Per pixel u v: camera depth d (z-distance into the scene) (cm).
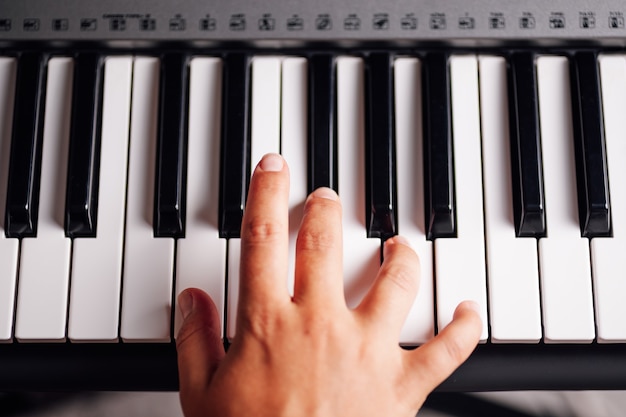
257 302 38
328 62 43
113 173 43
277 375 38
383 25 43
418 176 43
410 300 40
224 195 42
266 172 40
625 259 41
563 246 42
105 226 42
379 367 38
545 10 43
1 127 43
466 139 43
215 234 42
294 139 43
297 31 43
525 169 42
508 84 43
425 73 43
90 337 41
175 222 42
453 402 53
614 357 42
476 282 42
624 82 43
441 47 43
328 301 39
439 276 42
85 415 53
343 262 42
